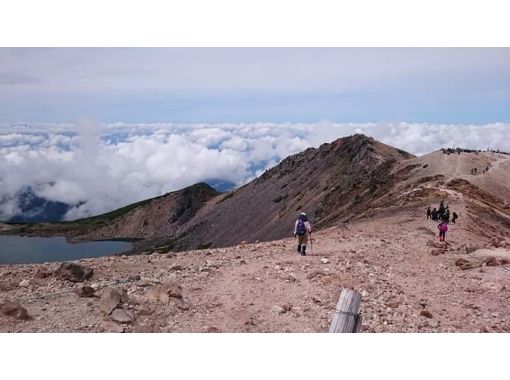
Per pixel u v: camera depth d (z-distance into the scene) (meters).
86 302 13.92
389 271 20.17
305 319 13.91
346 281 17.38
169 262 19.86
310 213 160.88
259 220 199.50
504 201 77.19
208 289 15.91
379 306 15.61
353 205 119.06
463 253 25.73
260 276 17.42
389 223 42.12
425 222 40.84
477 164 113.69
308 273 18.11
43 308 13.45
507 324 15.17
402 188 98.56
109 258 20.95
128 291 15.02
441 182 81.38
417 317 15.09
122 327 12.55
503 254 24.84
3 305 12.94
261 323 13.47
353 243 26.44
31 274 17.25
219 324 13.20
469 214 50.16
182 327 12.84
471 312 16.20
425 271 21.06
